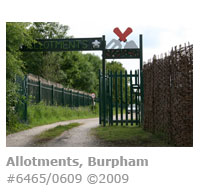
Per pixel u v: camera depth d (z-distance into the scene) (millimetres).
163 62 8875
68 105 26156
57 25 32188
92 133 10891
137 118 13812
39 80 19781
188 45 6750
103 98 13984
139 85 13703
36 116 16250
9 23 11789
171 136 8055
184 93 6977
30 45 14680
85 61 53812
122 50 14008
